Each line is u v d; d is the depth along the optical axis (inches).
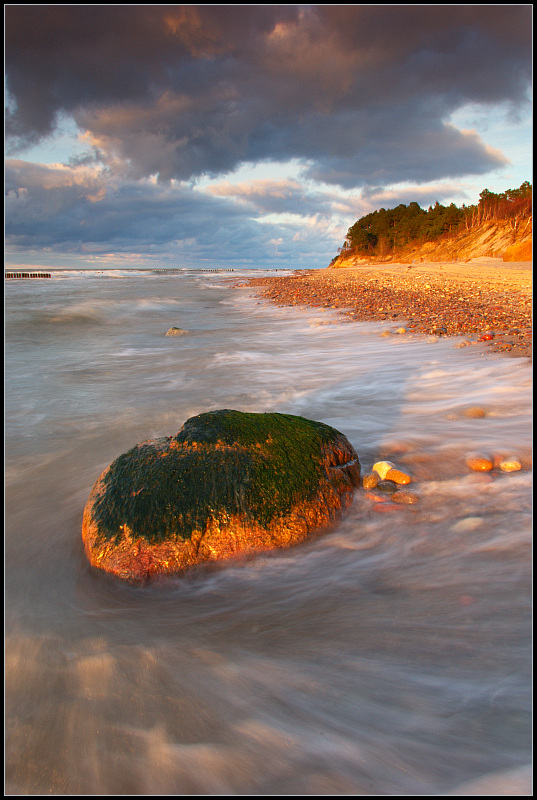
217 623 97.6
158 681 80.7
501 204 2340.1
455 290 754.8
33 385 332.2
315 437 144.3
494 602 92.2
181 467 130.2
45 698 79.0
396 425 203.3
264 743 66.4
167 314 818.2
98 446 218.4
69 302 969.5
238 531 121.3
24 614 105.6
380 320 521.3
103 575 119.3
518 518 122.5
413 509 133.8
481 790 54.8
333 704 71.4
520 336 345.7
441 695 70.3
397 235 3319.4
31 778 64.6
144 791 61.9
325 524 129.0
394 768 59.8
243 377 329.1
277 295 1053.8
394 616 92.0
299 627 92.9
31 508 161.9
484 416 201.5
